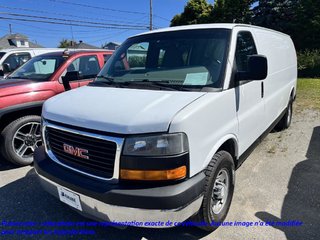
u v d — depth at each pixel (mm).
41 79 4957
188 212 2291
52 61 5375
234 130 3055
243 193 3635
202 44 3193
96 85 3359
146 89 2867
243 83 3246
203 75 2904
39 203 3562
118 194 2186
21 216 3303
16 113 4508
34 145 4707
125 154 2199
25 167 4637
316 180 3963
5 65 7008
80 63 5547
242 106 3238
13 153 4457
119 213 2234
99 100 2697
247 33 3645
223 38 3162
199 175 2414
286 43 5637
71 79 4332
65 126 2564
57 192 2658
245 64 3381
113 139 2227
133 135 2189
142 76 3191
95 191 2277
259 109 3838
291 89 6031
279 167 4391
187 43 3275
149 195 2137
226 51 3039
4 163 4820
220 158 2734
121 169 2225
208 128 2533
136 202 2154
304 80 13555
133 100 2566
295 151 5023
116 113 2355
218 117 2691
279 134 6004
